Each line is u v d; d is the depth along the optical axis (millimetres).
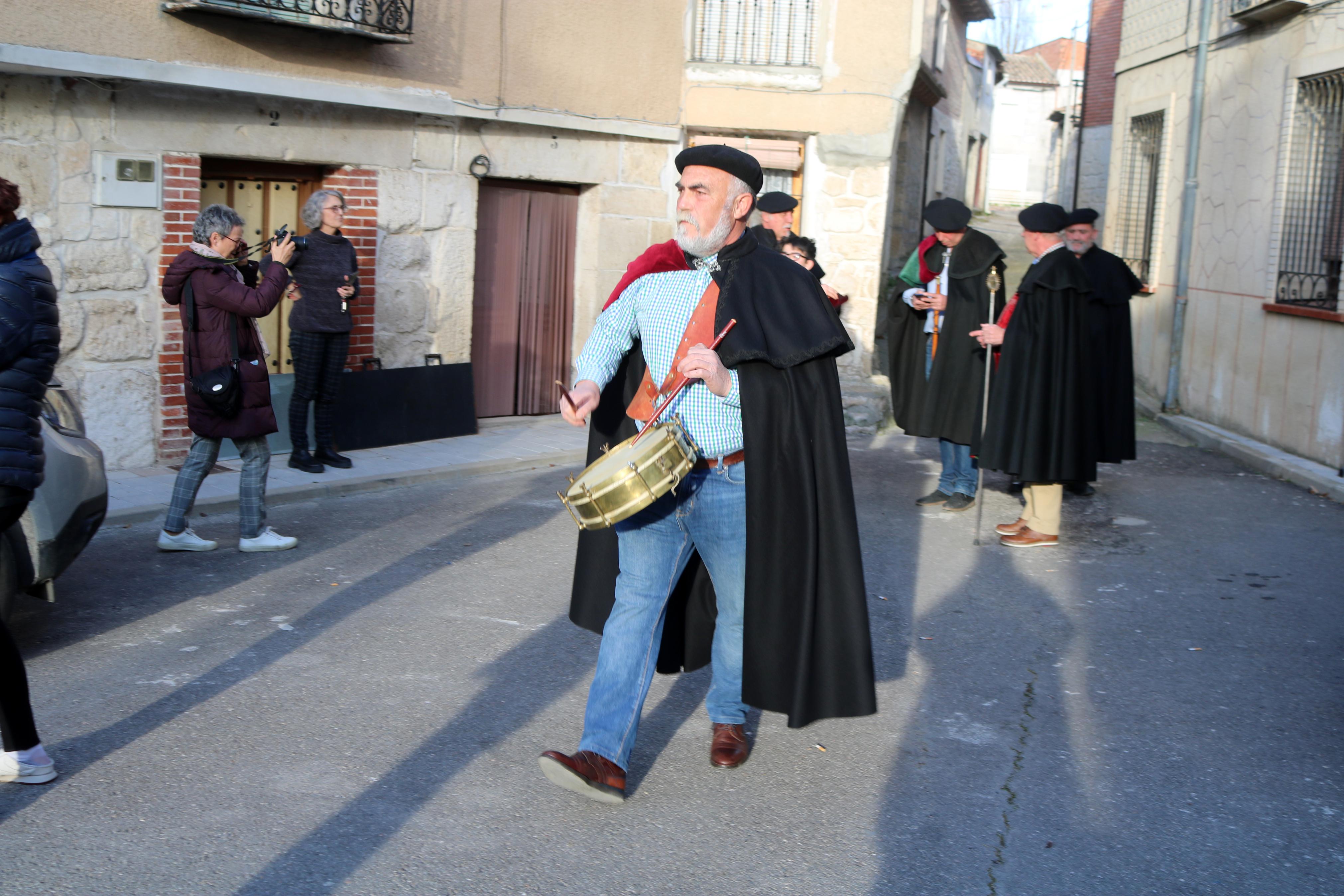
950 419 7836
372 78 9258
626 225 11609
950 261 7879
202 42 8172
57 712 4309
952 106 22938
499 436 10297
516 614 5609
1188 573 6699
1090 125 21266
